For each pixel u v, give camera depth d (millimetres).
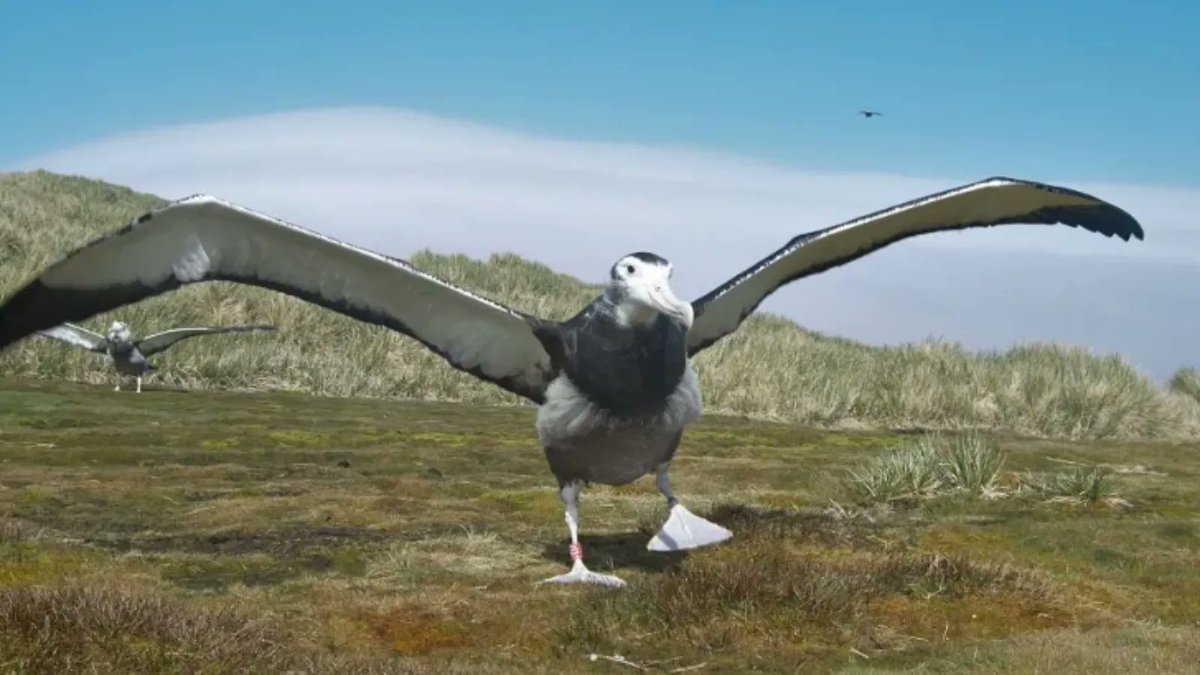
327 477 10172
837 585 6496
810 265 7438
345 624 6113
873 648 6043
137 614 5359
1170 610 6816
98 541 7668
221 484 9695
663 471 7414
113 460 10555
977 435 12797
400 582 6930
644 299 6402
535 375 6930
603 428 6691
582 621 6211
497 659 5828
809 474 11016
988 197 7105
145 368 13555
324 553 7480
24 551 7086
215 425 12445
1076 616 6594
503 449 11984
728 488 10375
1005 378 17734
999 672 5562
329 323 18188
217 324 17500
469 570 7230
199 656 5184
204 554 7402
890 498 9883
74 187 31812
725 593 6379
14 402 12883
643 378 6594
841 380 17500
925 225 7297
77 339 13359
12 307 5848
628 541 8156
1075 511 9578
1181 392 20828
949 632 6305
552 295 23812
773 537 8000
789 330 23359
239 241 6352
